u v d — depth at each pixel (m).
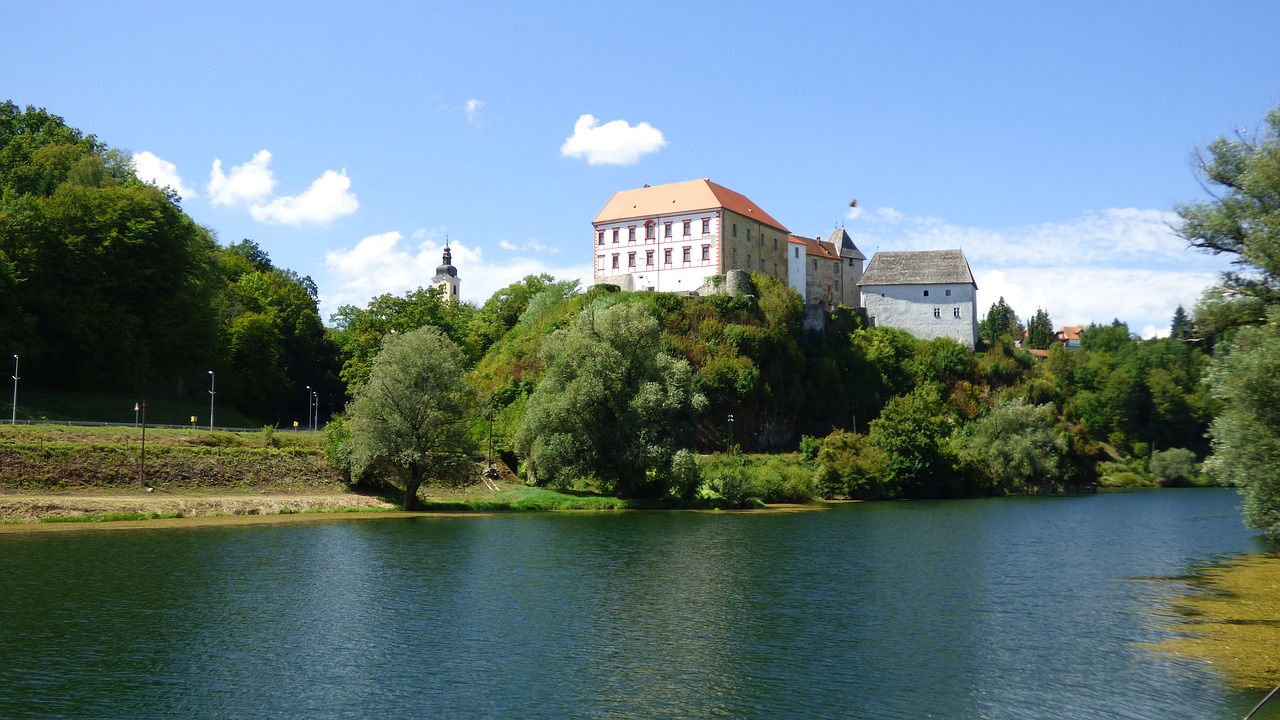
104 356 101.06
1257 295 39.41
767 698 29.14
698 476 94.56
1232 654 33.47
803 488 104.00
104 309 100.81
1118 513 91.94
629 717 27.56
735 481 93.94
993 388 155.50
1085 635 36.59
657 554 57.59
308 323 144.62
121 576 46.88
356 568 50.66
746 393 122.19
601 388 87.75
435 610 40.84
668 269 145.75
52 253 99.06
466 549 58.50
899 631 37.47
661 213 146.38
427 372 80.38
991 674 31.45
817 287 175.50
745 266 149.75
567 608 41.50
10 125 121.38
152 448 76.25
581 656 33.78
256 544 58.44
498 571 50.56
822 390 138.62
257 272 143.50
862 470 109.06
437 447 81.88
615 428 90.00
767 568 52.47
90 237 101.69
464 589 45.47
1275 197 38.50
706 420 119.44
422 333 82.50
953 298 166.62
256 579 46.97
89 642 34.91
